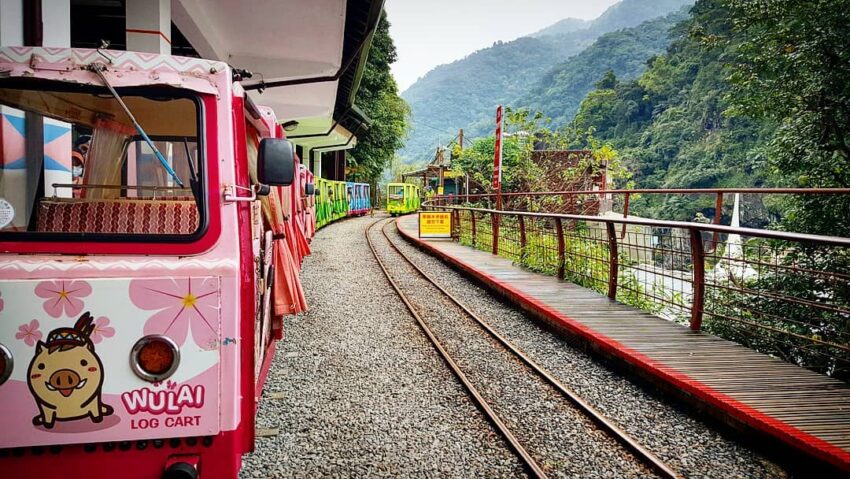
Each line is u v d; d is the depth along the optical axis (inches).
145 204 102.9
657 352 194.2
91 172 123.3
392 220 1183.6
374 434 150.9
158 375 82.9
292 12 348.8
